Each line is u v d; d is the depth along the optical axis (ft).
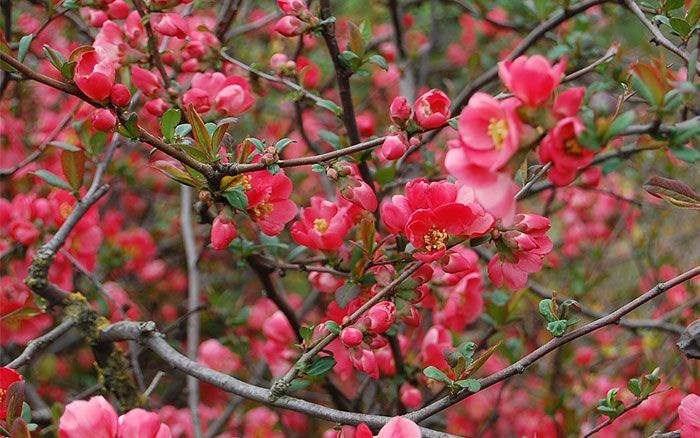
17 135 4.75
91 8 3.82
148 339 3.62
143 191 5.90
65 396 5.02
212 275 5.84
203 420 4.76
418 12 6.22
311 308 5.06
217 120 3.59
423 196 3.25
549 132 2.86
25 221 3.98
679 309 4.66
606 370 5.03
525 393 4.93
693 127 2.95
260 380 4.61
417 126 3.37
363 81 6.38
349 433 3.36
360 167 3.75
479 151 2.90
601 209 5.62
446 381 3.18
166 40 3.96
